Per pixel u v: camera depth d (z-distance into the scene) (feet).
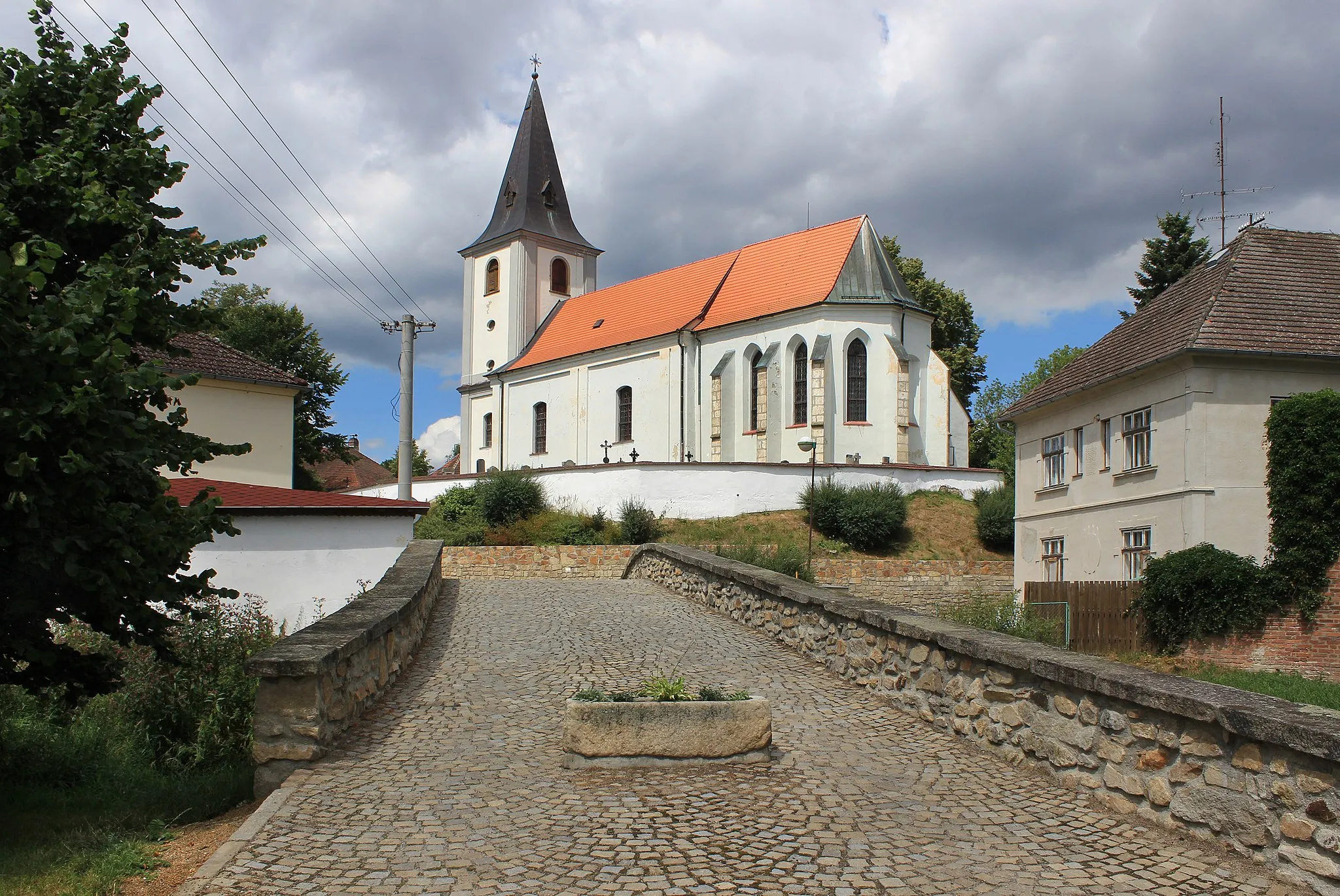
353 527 61.11
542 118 204.33
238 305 192.44
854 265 146.30
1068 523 94.27
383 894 17.51
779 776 25.30
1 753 27.78
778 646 45.11
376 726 30.01
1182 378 76.38
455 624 51.67
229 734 32.40
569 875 18.52
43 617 23.45
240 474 87.30
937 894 17.90
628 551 103.40
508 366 186.80
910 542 121.08
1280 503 70.79
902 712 32.53
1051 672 24.73
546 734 29.30
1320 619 68.95
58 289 22.54
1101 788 23.03
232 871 18.47
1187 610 71.26
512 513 123.75
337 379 192.95
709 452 152.46
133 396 24.35
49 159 22.91
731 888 18.02
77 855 19.90
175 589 23.99
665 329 160.25
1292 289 80.02
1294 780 18.16
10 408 19.74
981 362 210.38
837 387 141.18
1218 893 17.93
